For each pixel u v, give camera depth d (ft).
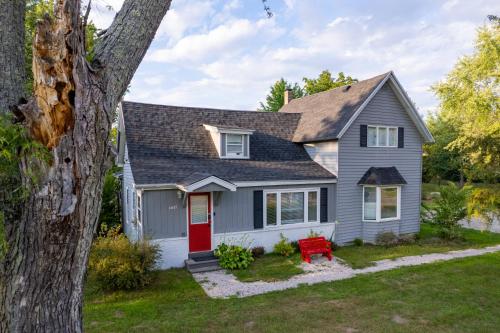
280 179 43.47
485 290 29.60
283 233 44.83
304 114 61.31
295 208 46.11
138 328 22.76
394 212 51.08
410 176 53.78
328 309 25.84
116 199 57.16
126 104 48.85
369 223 49.42
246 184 41.47
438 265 37.35
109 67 10.21
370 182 48.44
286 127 58.59
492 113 38.68
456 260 39.32
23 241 9.27
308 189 46.42
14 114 8.64
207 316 24.75
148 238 34.19
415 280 32.50
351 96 52.49
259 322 23.66
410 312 25.20
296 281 33.09
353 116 46.62
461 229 56.34
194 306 26.78
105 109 9.57
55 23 8.13
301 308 26.13
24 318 9.48
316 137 49.96
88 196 9.44
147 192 36.63
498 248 45.37
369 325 23.15
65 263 9.60
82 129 8.88
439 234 51.93
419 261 39.50
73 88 8.51
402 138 52.65
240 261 37.99
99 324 23.50
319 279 33.58
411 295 28.55
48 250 9.25
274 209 44.55
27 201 9.06
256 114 59.06
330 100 57.98
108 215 53.31
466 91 41.60
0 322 9.64
